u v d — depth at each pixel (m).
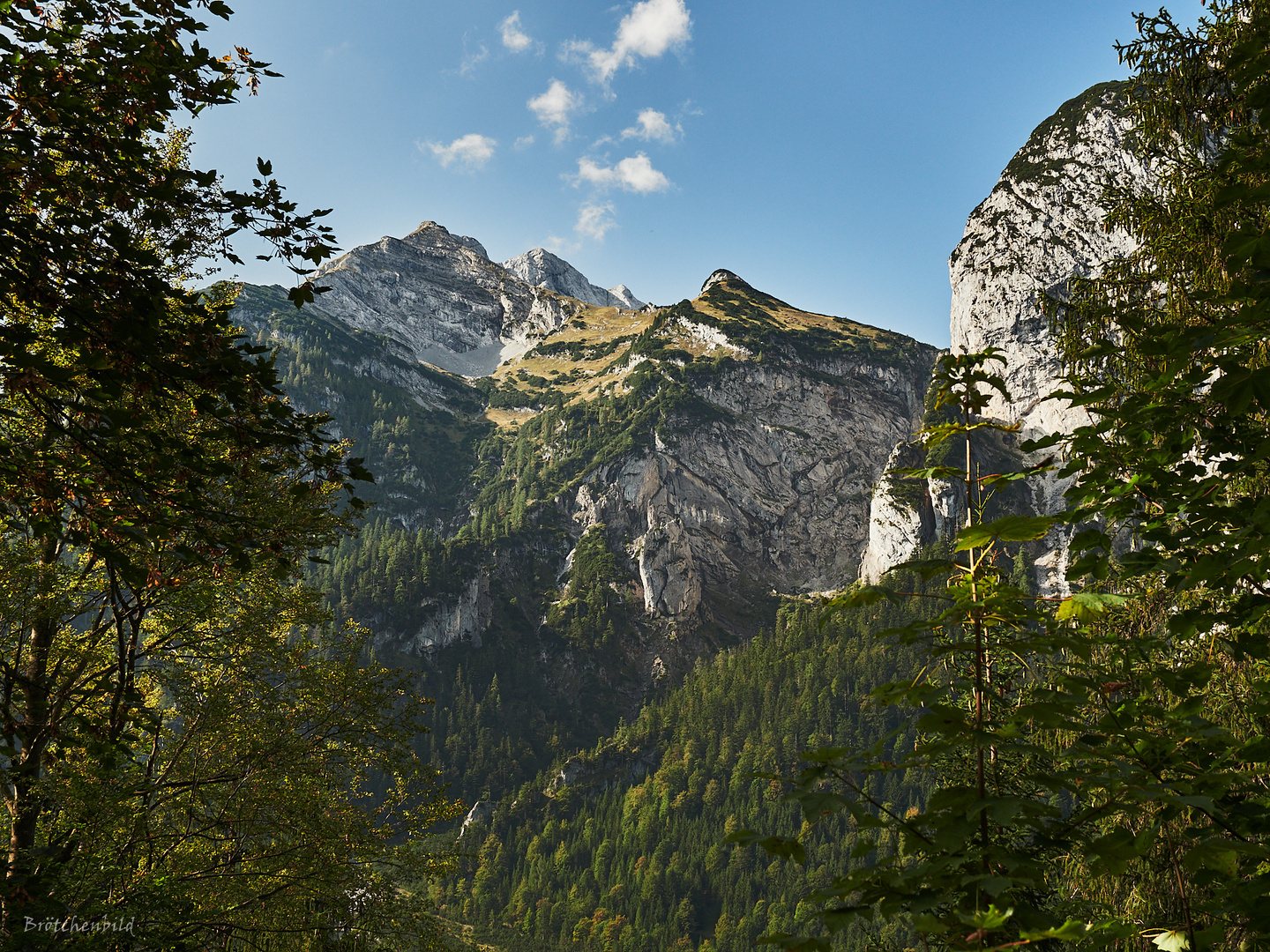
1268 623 5.51
